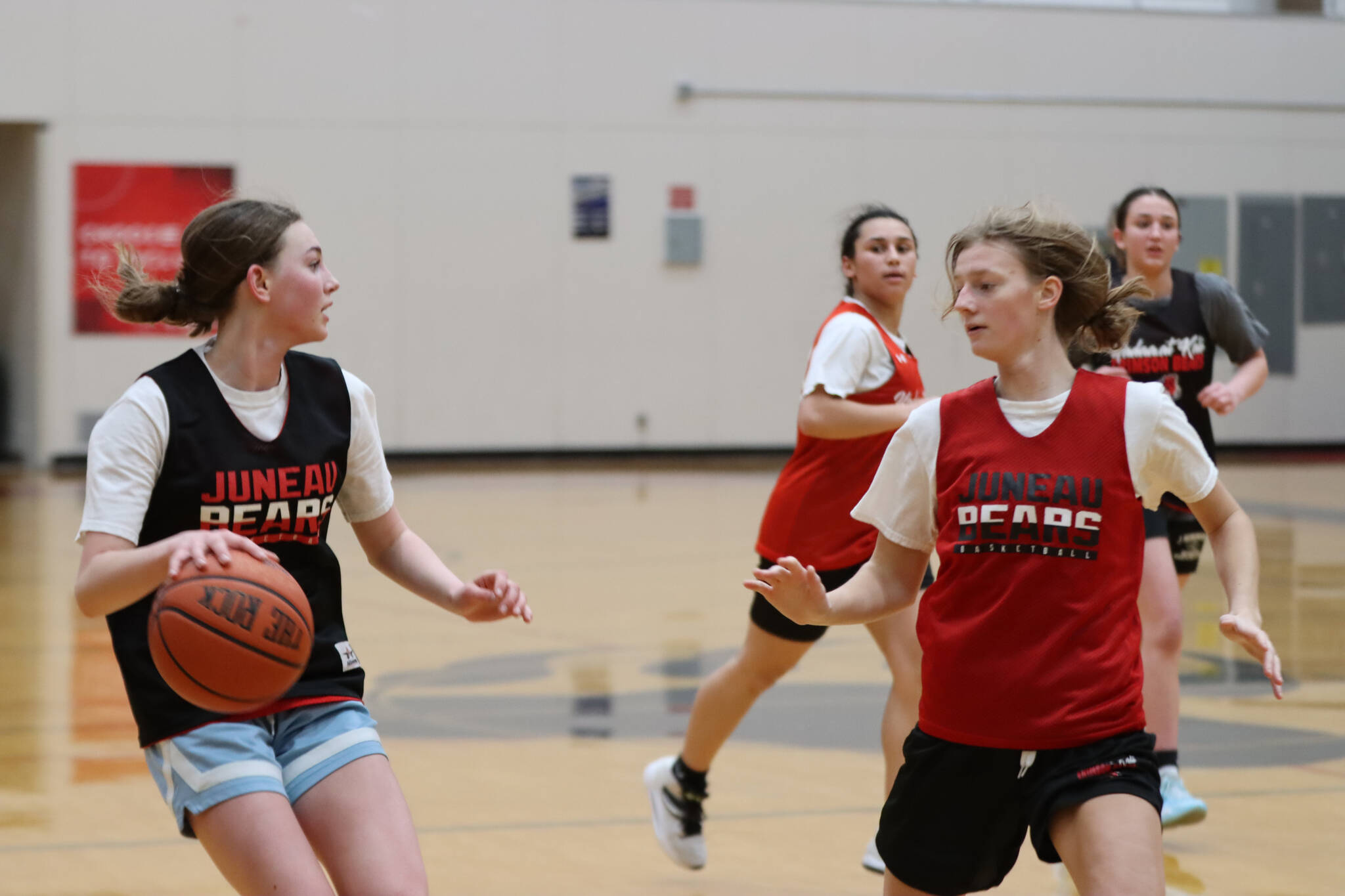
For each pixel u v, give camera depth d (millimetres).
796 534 7855
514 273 34094
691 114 34625
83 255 31906
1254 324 9133
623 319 34656
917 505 5258
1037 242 5070
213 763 4656
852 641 14352
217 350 5043
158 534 4859
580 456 34656
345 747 4859
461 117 33656
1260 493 27750
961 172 35719
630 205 34500
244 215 4953
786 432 35500
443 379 33969
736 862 7637
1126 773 4730
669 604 16016
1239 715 10969
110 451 4758
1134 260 8977
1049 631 4863
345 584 17859
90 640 13875
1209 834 8062
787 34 34844
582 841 7969
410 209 33531
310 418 5074
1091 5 36062
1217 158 36781
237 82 32500
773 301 35219
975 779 4938
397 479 30047
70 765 9461
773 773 9430
